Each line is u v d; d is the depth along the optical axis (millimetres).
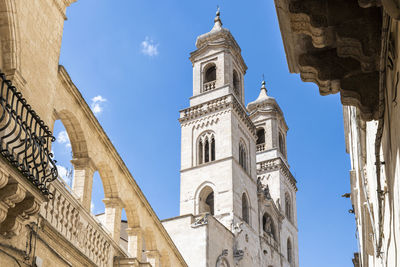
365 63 13047
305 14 12688
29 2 18547
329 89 14461
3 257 15641
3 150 12938
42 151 15797
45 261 19234
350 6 12719
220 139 72875
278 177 89188
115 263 26938
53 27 20703
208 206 72750
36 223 18031
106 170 26984
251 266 67625
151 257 33844
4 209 13945
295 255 88938
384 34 11180
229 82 77188
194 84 79875
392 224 14195
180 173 73625
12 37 17156
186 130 76812
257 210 75375
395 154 11766
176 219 59938
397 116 10914
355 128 25094
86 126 24312
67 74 21938
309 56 14258
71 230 22062
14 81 16891
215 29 82438
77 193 23844
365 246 29969
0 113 16016
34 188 14672
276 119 95438
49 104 19797
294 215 93312
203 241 57094
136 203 30375
